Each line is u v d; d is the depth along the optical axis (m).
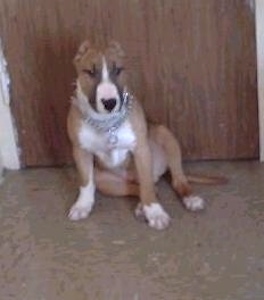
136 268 2.09
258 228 2.21
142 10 2.38
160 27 2.40
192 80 2.46
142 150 2.26
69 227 2.29
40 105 2.53
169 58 2.44
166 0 2.36
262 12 2.33
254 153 2.55
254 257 2.09
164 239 2.20
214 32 2.39
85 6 2.38
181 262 2.10
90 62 2.15
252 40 2.39
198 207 2.30
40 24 2.42
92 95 2.16
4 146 2.58
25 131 2.57
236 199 2.35
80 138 2.27
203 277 2.04
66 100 2.52
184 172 2.51
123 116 2.21
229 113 2.50
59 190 2.48
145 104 2.50
